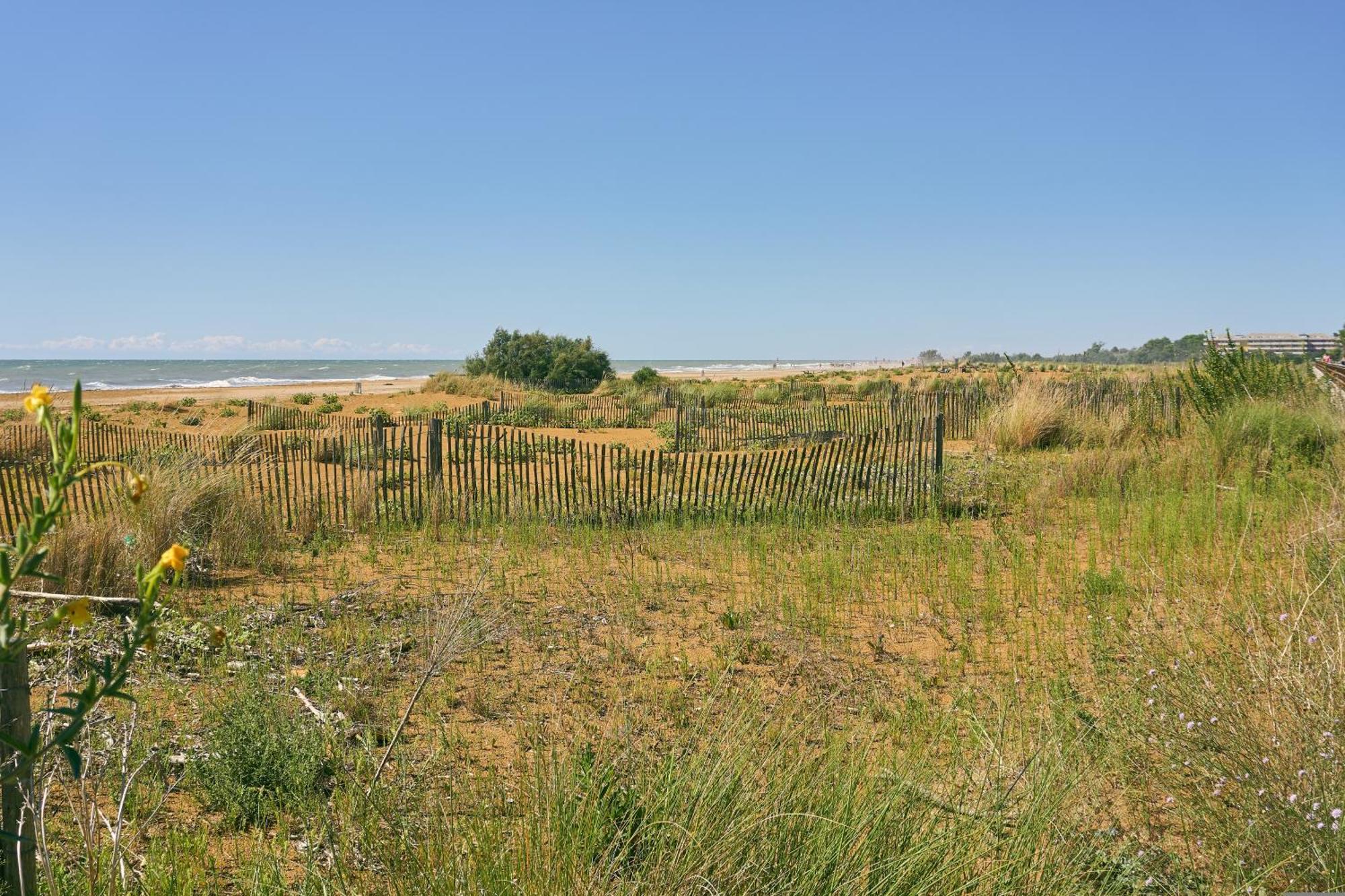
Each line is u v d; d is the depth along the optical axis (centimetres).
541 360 4616
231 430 2355
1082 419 1888
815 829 305
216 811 407
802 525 1116
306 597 779
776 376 9006
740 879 281
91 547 712
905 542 977
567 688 554
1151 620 620
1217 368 1758
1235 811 371
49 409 161
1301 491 1049
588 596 791
